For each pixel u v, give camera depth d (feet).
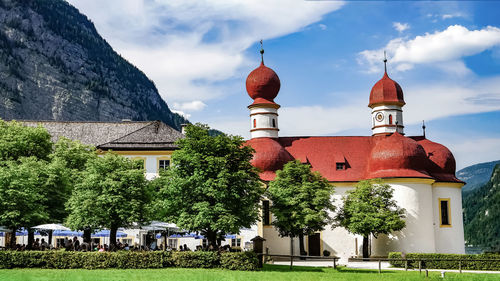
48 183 143.13
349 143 230.48
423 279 124.47
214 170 140.97
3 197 131.44
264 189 150.92
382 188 191.62
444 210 213.66
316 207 180.86
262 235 202.59
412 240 196.95
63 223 145.48
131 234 199.00
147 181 146.92
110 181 136.15
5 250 126.00
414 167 204.64
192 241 205.57
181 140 146.00
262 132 227.61
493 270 163.32
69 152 167.94
